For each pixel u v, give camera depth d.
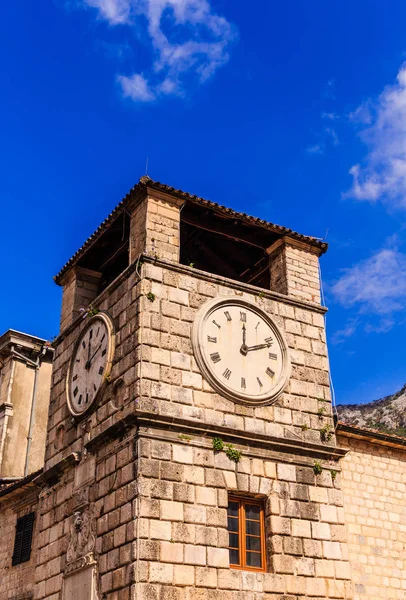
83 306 25.84
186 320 20.77
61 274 26.86
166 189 22.50
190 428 19.19
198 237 26.09
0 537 28.94
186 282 21.30
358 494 23.89
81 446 21.47
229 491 19.30
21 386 37.12
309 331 23.12
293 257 24.59
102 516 19.12
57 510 21.86
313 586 19.23
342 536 20.39
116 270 26.84
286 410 21.31
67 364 24.12
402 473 25.38
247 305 22.06
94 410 21.38
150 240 21.62
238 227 24.52
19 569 26.83
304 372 22.28
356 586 22.39
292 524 19.70
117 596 17.41
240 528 19.17
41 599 21.05
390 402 115.81
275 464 20.22
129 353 20.17
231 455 19.50
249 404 20.64
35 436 36.47
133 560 17.16
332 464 21.34
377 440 24.83
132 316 20.56
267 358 21.69
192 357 20.34
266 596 18.41
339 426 23.64
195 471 18.81
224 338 21.12
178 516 18.06
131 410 19.08
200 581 17.62
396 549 23.83
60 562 20.69
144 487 17.97
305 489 20.41
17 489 27.72
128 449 18.73
